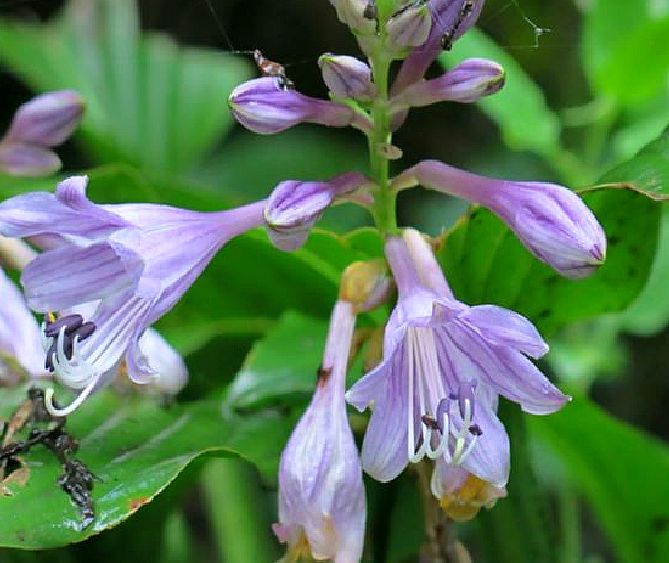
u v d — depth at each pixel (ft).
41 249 1.59
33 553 1.65
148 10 2.83
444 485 1.41
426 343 1.41
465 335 1.39
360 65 1.43
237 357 1.79
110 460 1.51
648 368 2.68
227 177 2.66
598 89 2.00
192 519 2.67
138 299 1.42
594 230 1.38
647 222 1.55
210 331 1.77
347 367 1.45
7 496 1.45
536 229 1.40
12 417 1.51
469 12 1.43
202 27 2.84
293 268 1.74
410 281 1.42
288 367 1.66
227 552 1.94
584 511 2.57
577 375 1.97
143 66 2.40
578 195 1.47
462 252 1.57
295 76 2.84
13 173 1.68
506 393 1.38
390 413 1.39
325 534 1.39
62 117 1.66
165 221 1.42
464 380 1.40
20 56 2.35
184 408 1.62
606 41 1.99
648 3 1.98
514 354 1.37
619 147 2.02
